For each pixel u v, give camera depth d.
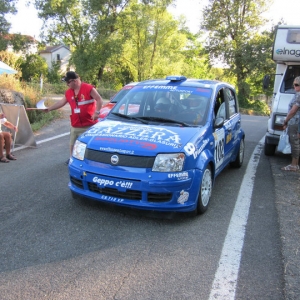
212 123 5.35
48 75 52.56
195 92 5.78
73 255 3.73
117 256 3.73
